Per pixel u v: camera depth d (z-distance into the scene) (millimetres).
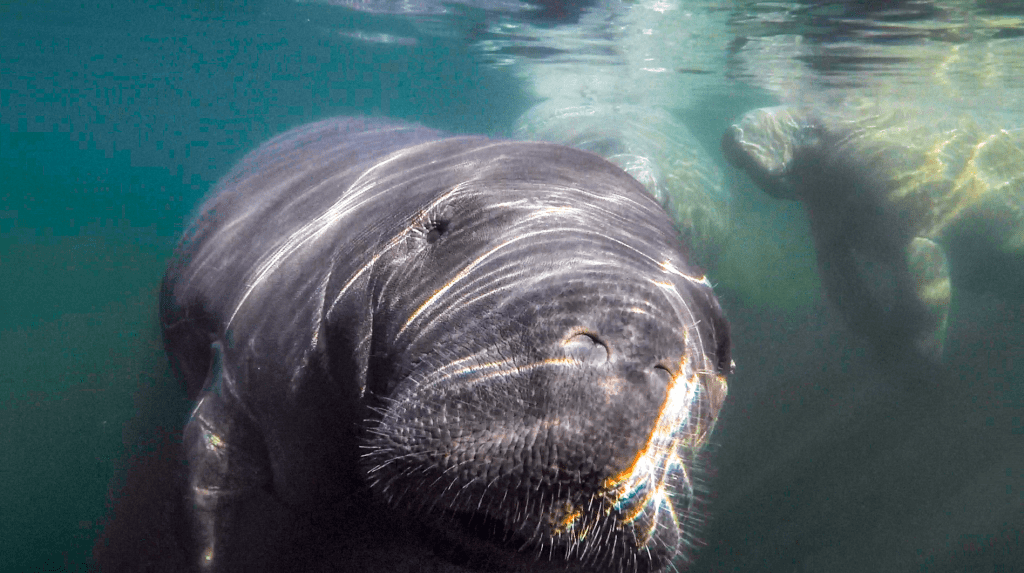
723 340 2400
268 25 21125
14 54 30375
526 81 23578
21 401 10484
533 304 1819
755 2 10453
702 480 2043
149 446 6281
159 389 7164
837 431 12289
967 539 10945
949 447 12297
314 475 2707
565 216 2182
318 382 2566
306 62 31422
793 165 11070
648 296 1849
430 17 16188
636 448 1625
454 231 2246
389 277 2314
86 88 43875
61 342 13531
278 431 2809
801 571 10367
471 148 2822
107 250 23719
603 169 2594
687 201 9984
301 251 2969
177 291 3783
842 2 9852
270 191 3660
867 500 11453
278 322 2832
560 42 15758
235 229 3576
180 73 37094
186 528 3006
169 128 82875
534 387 1655
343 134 4301
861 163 9844
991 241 9219
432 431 1728
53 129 81062
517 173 2492
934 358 9398
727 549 10500
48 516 7516
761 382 12703
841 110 11172
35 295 17422
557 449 1580
